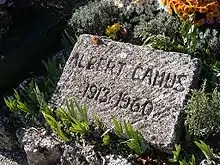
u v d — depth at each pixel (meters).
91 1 1.54
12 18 1.57
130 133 1.23
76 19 1.49
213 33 1.33
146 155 1.24
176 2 1.37
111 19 1.48
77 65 1.38
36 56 1.54
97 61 1.36
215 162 1.18
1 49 1.53
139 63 1.31
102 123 1.30
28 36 1.55
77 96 1.35
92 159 1.27
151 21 1.41
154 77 1.29
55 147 1.33
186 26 1.36
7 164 1.41
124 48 1.34
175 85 1.26
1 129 1.41
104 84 1.33
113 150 1.27
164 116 1.24
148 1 1.47
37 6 1.58
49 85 1.44
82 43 1.39
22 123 1.41
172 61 1.28
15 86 1.51
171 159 1.21
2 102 1.49
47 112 1.35
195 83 1.27
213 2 1.34
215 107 1.20
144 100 1.28
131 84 1.30
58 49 1.54
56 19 1.57
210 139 1.22
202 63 1.32
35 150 1.34
